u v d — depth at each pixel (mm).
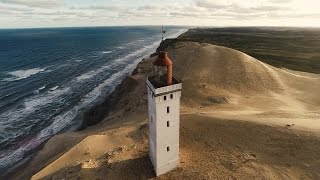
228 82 73438
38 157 47531
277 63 105312
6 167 50250
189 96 64812
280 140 37969
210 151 37406
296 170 32719
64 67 139000
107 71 132375
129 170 34156
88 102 86688
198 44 115188
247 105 60125
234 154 36281
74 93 95625
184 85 71125
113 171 34188
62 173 35969
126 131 47125
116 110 70312
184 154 36938
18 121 71188
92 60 162500
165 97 29219
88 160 37500
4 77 115125
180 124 45312
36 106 82125
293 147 36312
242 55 89000
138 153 38000
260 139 38812
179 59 95938
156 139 30750
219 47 98062
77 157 39781
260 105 60375
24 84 104938
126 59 169125
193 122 45344
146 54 192000
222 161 34938
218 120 44875
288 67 100125
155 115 29641
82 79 115312
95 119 71375
